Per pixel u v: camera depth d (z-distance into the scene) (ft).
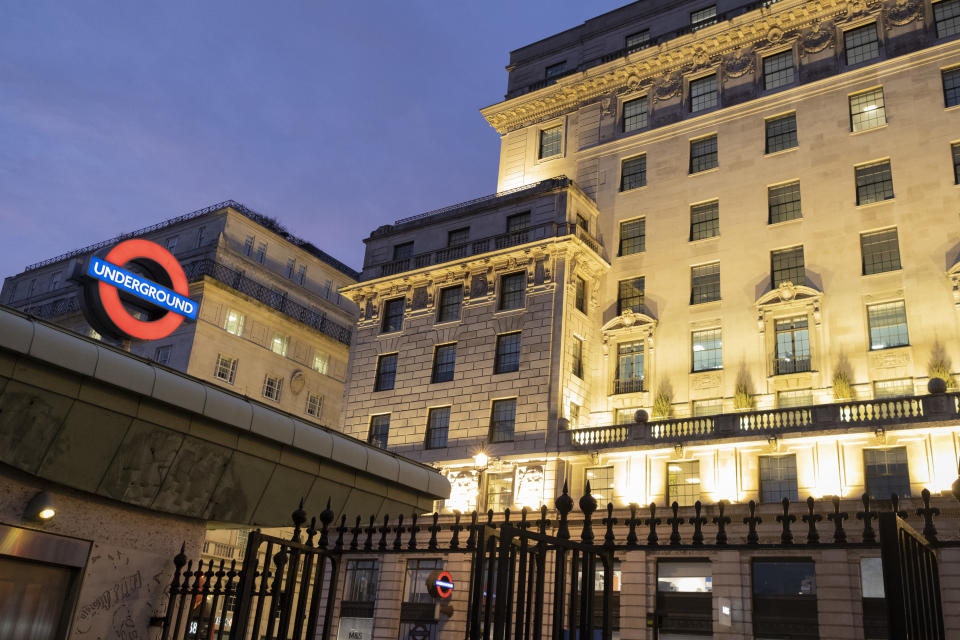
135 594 47.88
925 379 110.63
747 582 103.45
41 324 40.40
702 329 131.75
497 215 152.76
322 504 54.34
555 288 137.18
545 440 127.85
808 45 139.13
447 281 151.64
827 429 106.83
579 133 162.09
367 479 55.83
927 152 121.60
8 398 40.29
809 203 128.98
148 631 48.11
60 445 43.06
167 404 44.88
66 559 44.98
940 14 129.49
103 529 46.93
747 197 135.13
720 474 113.50
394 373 152.56
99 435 43.86
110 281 69.92
